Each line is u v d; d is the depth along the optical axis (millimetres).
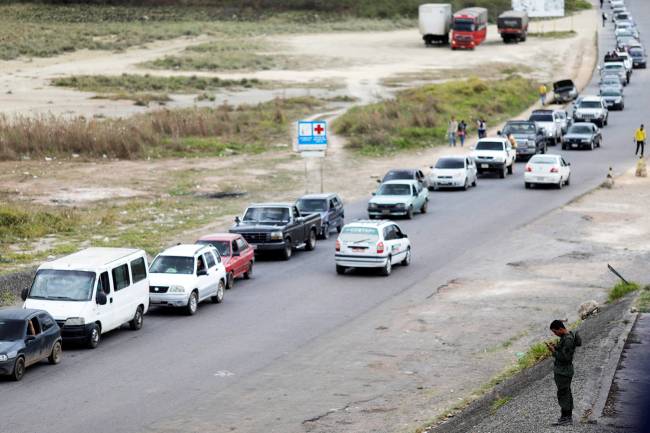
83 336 72375
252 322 81750
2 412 57938
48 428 55094
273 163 183625
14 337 65375
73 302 73000
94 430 54906
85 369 67688
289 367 68375
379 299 89500
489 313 83375
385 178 142000
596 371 57281
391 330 78375
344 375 66438
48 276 74812
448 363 69125
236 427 55969
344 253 99562
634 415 48906
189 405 59812
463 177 157750
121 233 118812
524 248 111812
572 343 48469
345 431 55344
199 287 85938
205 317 83938
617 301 81938
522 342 74125
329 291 93250
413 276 99375
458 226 127438
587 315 79188
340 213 129500
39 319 67750
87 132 185375
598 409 50031
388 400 61031
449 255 109375
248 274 100500
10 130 183875
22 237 115500
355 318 82500
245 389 63281
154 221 127750
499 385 62188
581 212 133500
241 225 110812
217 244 97000
